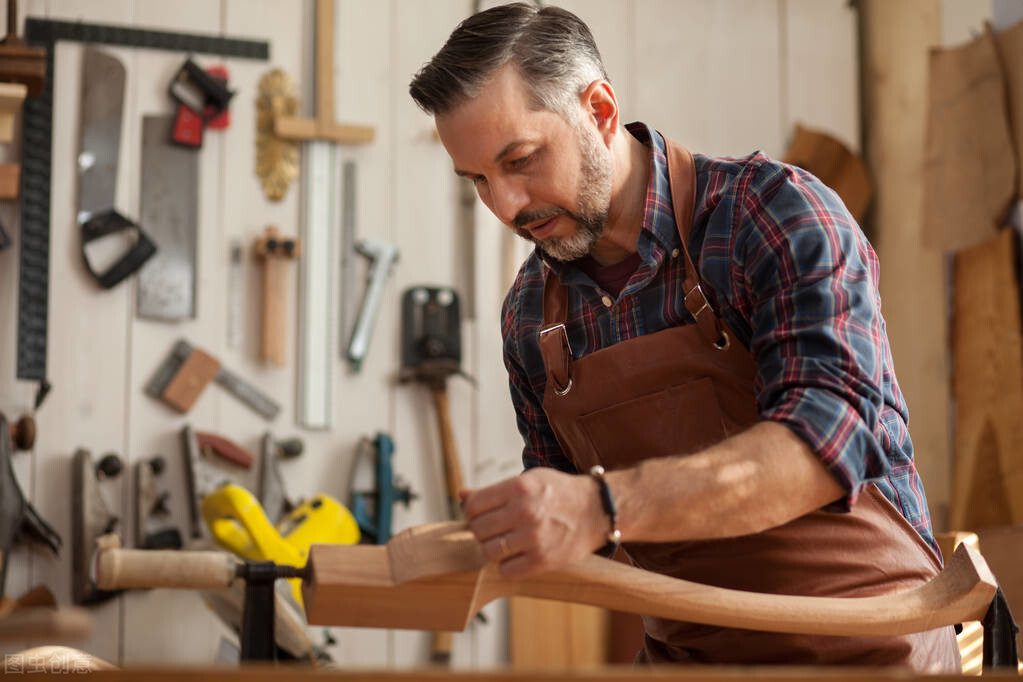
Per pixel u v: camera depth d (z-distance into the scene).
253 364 3.70
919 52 4.12
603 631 3.72
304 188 3.79
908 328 4.06
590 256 1.56
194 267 3.66
